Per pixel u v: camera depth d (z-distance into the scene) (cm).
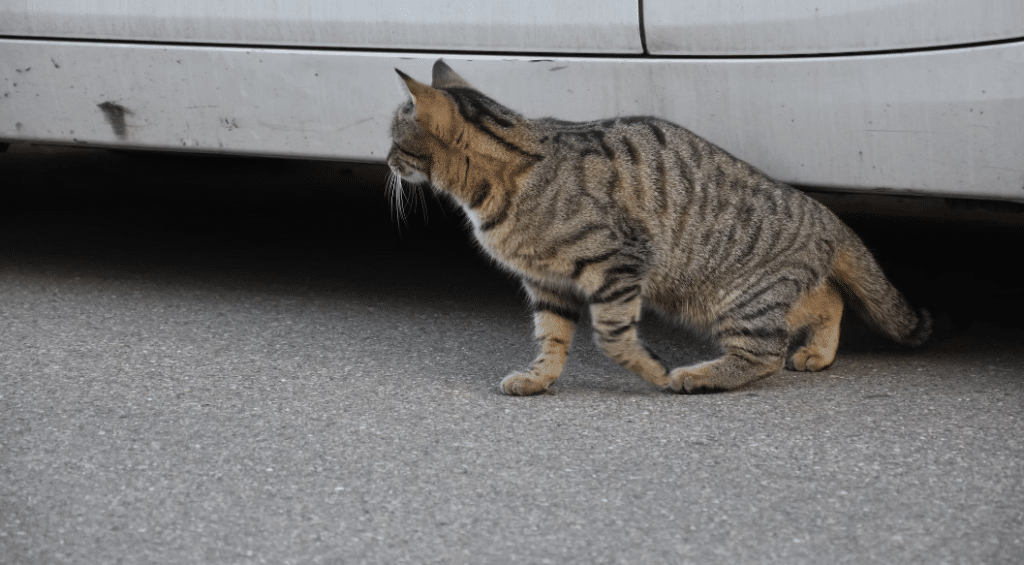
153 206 695
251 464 274
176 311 444
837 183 347
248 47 401
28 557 221
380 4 381
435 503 250
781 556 221
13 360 368
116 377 351
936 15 313
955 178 325
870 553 222
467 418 312
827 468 268
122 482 262
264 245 582
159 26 408
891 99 328
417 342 404
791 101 345
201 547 227
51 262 528
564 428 303
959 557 219
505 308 458
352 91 393
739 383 346
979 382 342
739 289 355
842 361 379
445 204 694
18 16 425
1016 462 270
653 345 411
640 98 366
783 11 336
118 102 425
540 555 224
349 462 276
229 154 426
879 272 372
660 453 281
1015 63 304
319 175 855
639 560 221
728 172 356
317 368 366
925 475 262
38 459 276
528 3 365
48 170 838
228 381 349
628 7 354
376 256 560
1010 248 578
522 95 377
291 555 224
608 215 339
